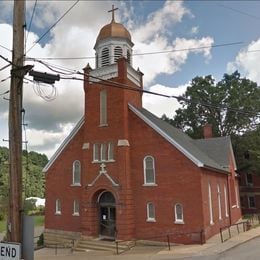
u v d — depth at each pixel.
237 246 24.06
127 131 29.89
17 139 9.94
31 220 9.50
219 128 54.06
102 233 30.05
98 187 29.69
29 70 10.37
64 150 34.56
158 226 27.81
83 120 33.22
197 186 26.78
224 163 37.84
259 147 47.53
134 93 31.95
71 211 32.94
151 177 28.89
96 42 33.19
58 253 28.52
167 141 28.45
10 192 9.78
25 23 10.62
